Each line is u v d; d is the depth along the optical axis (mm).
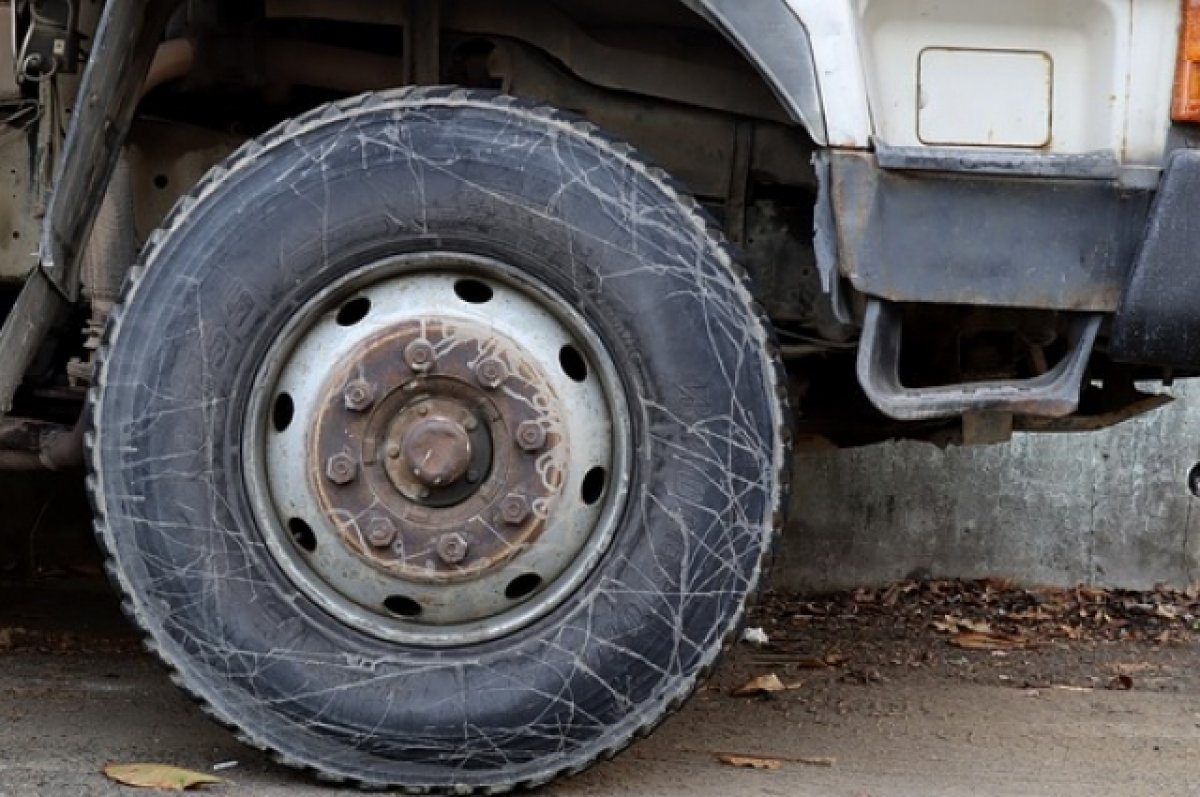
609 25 3879
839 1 3125
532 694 3197
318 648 3223
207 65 4082
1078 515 6156
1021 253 3146
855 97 3127
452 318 3225
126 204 4203
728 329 3223
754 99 3855
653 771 3627
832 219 3162
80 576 6191
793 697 4641
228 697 3225
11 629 5352
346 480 3207
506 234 3232
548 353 3238
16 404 4289
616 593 3209
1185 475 6129
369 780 3223
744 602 3207
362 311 3275
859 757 3924
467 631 3230
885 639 5574
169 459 3221
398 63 4129
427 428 3182
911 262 3150
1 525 6184
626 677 3203
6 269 4207
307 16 3789
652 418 3219
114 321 3248
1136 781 3779
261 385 3234
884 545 6176
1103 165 3117
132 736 3791
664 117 3959
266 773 3402
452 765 3229
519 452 3205
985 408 3186
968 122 3176
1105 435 6137
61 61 3982
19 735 3781
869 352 3178
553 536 3215
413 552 3203
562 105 3920
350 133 3270
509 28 3811
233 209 3254
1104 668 5219
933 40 3178
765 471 3211
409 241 3244
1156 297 3102
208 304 3232
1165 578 6172
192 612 3219
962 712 4516
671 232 3234
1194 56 3105
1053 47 3176
